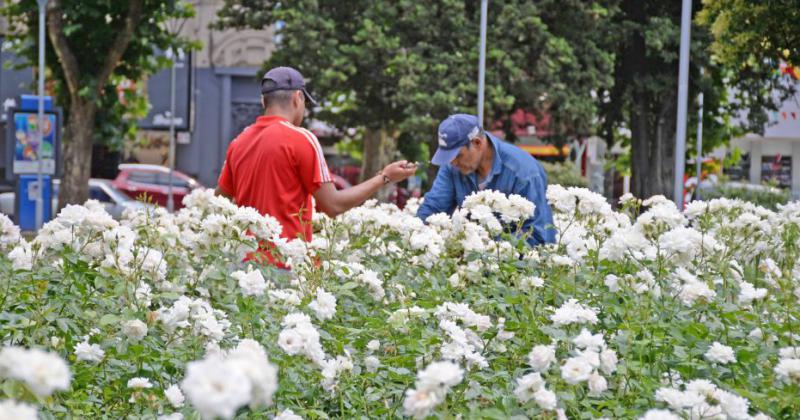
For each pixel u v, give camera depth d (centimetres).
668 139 4019
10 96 5491
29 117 3231
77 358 486
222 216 625
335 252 680
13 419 270
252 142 785
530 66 3759
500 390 464
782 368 445
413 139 4519
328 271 618
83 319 536
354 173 6656
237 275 553
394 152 4972
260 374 249
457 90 3612
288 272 649
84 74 3378
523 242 681
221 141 6556
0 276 588
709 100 4122
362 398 471
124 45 3369
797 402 438
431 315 560
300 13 3819
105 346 487
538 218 789
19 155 3234
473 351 502
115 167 6291
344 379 472
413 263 695
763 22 2434
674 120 4019
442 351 466
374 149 4656
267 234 628
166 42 3588
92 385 480
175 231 657
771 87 4031
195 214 808
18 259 624
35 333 505
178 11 3531
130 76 3647
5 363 274
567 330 513
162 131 6356
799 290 620
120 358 478
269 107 806
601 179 5594
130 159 6406
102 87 3412
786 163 6575
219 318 532
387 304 624
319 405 476
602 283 623
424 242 686
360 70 3825
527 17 3631
